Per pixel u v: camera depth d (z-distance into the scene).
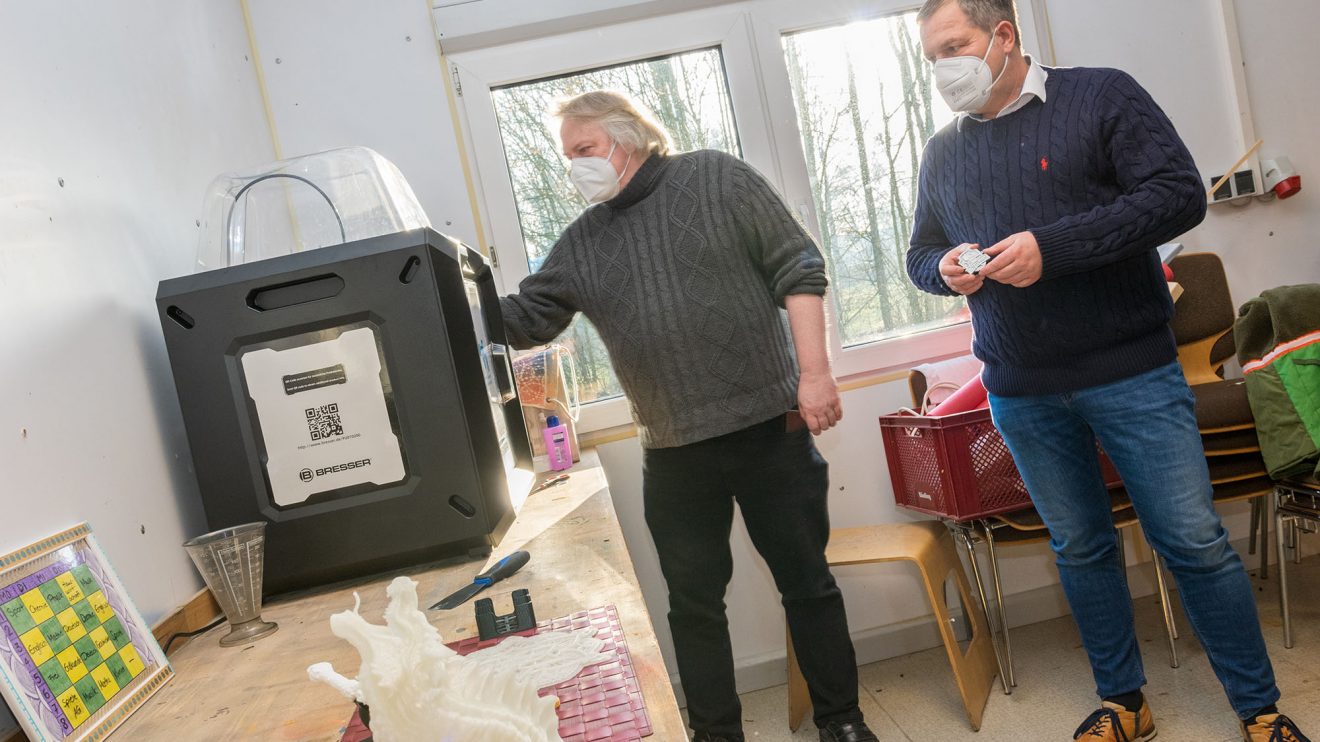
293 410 1.19
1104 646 1.82
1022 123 1.61
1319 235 2.62
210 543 1.04
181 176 1.59
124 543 1.11
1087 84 1.56
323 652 0.94
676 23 2.45
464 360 1.24
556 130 1.72
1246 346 2.15
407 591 0.47
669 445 1.67
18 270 1.02
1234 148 2.59
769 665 2.49
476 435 1.22
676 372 1.63
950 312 2.61
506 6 2.38
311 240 1.72
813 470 1.72
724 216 1.63
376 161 1.81
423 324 1.18
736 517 2.48
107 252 1.23
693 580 1.76
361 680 0.44
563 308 1.78
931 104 2.57
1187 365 2.49
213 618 1.25
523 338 1.76
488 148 2.43
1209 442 2.08
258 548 1.09
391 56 2.39
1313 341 1.94
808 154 2.54
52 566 0.91
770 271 1.69
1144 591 2.63
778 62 2.48
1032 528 2.10
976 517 2.09
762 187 1.66
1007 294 1.63
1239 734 1.81
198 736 0.77
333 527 1.19
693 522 1.75
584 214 1.75
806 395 1.64
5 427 0.94
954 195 1.72
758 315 1.64
